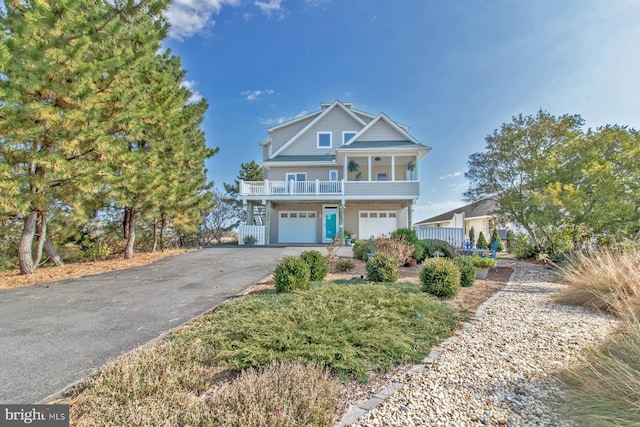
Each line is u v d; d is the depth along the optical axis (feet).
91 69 26.35
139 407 7.88
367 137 61.36
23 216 29.19
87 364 11.28
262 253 44.06
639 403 7.29
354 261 35.68
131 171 34.58
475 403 8.49
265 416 7.37
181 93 47.52
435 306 16.98
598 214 31.86
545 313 16.90
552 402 8.34
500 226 49.08
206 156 53.52
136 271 30.68
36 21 24.13
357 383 9.76
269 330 12.40
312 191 59.11
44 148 27.35
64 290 22.89
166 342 12.64
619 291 16.38
